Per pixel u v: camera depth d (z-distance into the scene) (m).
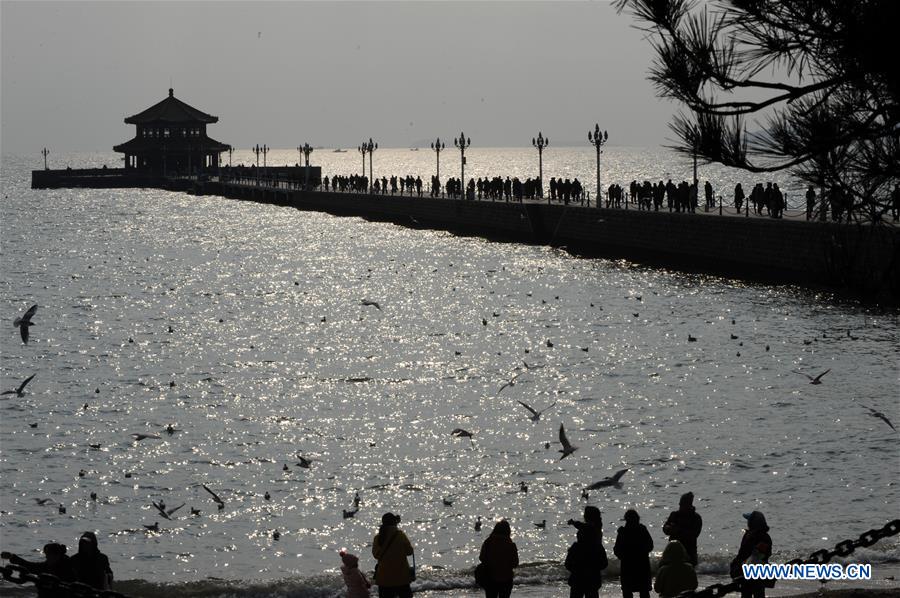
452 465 61.84
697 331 103.62
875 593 31.52
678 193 149.88
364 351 100.69
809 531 49.28
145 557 48.75
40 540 51.28
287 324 118.56
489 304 128.50
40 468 62.59
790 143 22.28
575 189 193.62
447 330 111.69
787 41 22.39
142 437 59.00
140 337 110.94
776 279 125.25
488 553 30.75
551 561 45.25
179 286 155.50
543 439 66.69
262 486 58.81
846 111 22.23
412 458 63.47
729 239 134.50
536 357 95.06
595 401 77.00
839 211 22.89
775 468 59.28
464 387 83.44
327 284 154.00
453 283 149.00
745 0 22.31
